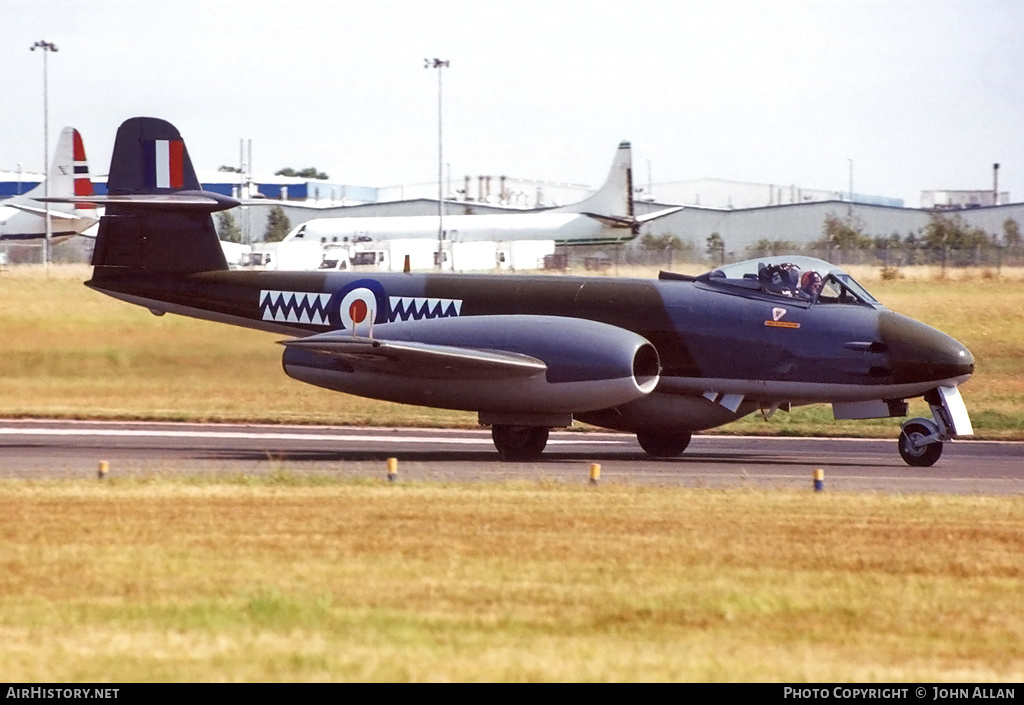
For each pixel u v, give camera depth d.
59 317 133.12
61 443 82.31
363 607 35.25
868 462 77.62
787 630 33.66
